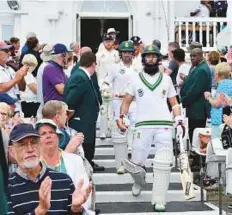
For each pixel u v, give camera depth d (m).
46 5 36.62
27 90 21.69
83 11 37.41
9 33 36.75
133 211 17.36
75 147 13.15
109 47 26.22
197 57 20.50
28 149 9.41
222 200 18.75
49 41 36.69
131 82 17.56
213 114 18.84
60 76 18.78
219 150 17.02
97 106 18.28
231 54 27.39
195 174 20.20
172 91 17.66
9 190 9.46
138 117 17.44
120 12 37.69
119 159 19.83
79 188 9.72
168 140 17.23
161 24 37.16
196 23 36.59
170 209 17.64
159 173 17.20
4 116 14.99
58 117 13.65
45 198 8.91
